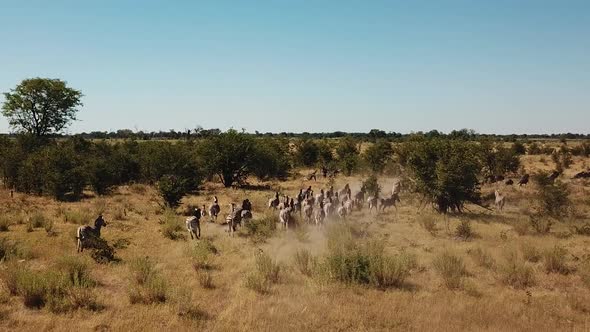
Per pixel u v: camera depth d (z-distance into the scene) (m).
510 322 10.59
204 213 24.94
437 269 14.76
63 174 32.62
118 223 22.50
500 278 14.23
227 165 39.41
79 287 11.77
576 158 65.50
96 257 15.46
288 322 10.48
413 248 17.81
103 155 47.06
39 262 14.98
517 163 44.81
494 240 19.27
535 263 15.93
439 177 25.66
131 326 10.09
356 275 13.73
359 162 47.38
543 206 25.97
